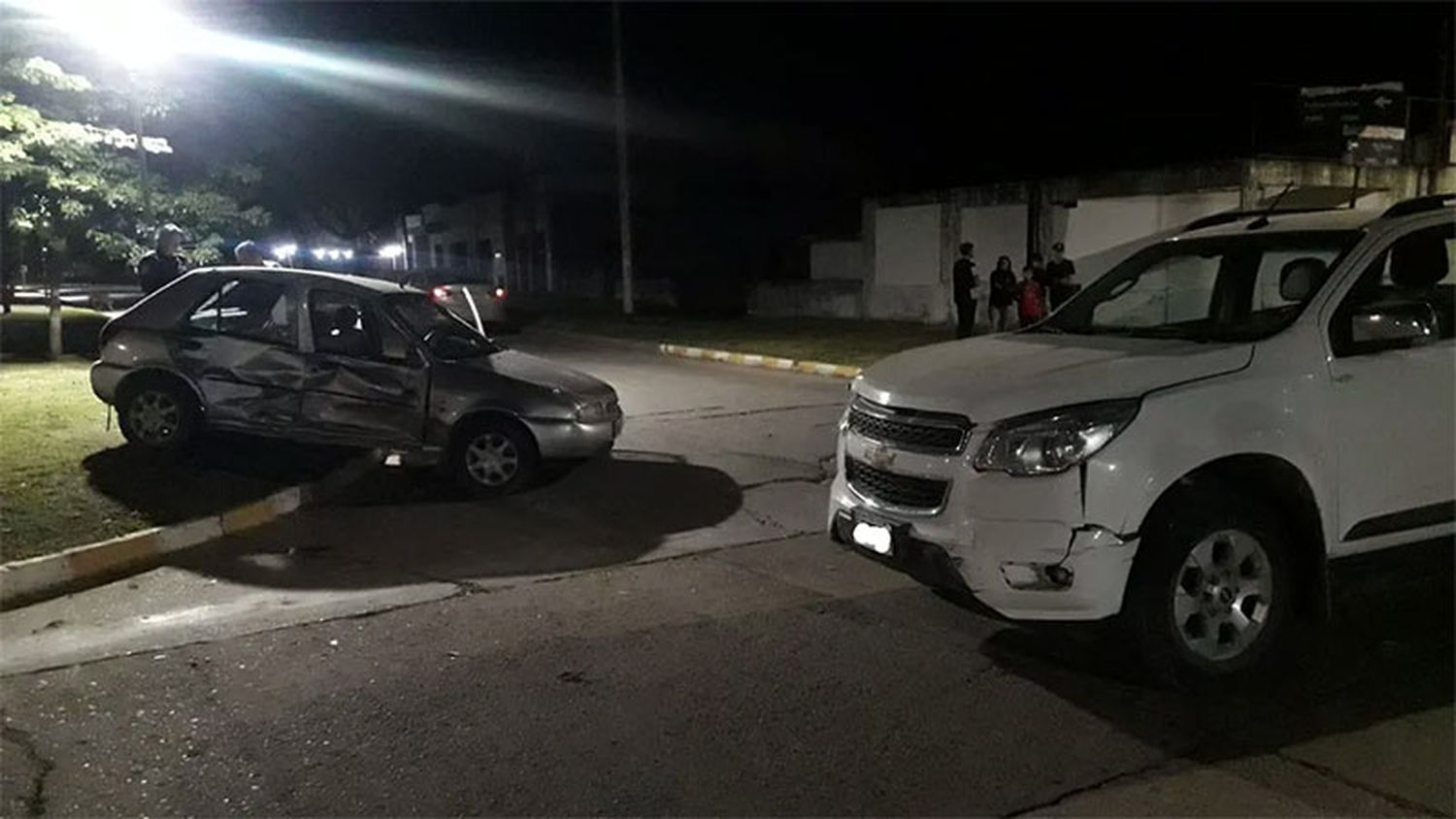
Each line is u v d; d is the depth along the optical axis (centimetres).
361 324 909
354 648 568
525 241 4138
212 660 553
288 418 908
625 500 897
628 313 2670
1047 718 479
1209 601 504
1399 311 538
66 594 663
